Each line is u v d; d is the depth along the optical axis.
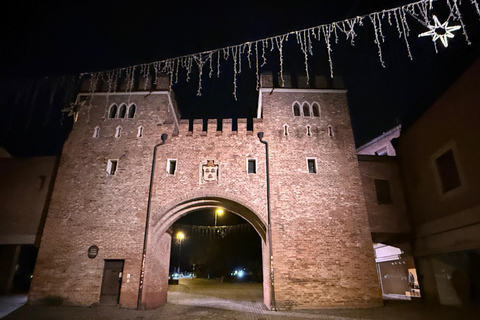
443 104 16.23
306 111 20.61
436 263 17.16
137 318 13.98
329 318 13.66
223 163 18.80
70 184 18.48
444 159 16.53
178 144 19.34
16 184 19.61
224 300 21.28
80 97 20.86
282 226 17.30
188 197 18.05
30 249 25.95
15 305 16.72
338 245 17.08
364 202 18.16
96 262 16.89
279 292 16.09
